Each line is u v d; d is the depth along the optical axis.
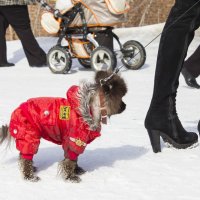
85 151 5.00
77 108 3.95
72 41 11.79
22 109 4.12
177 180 4.05
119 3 11.36
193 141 5.04
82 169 4.30
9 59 14.59
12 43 17.70
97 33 11.74
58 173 4.16
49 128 4.06
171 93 4.89
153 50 15.80
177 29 4.80
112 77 3.92
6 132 4.27
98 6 11.41
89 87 3.95
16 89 9.45
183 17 4.77
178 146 5.00
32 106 4.10
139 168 4.40
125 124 6.31
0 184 4.02
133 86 9.70
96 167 4.45
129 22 22.84
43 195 3.75
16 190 3.87
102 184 4.00
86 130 3.97
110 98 3.90
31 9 20.38
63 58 11.83
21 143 4.09
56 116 4.02
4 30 13.19
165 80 4.87
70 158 4.06
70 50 12.01
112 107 3.93
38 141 4.13
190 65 9.27
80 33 11.66
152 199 3.63
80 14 11.47
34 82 10.46
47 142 5.36
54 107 4.05
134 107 7.52
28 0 12.66
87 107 3.93
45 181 4.09
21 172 4.14
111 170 4.35
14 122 4.11
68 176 4.08
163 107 4.89
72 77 11.24
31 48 13.09
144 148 5.09
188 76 9.34
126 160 4.66
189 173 4.23
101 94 3.91
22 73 12.03
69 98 4.02
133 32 19.56
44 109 4.06
